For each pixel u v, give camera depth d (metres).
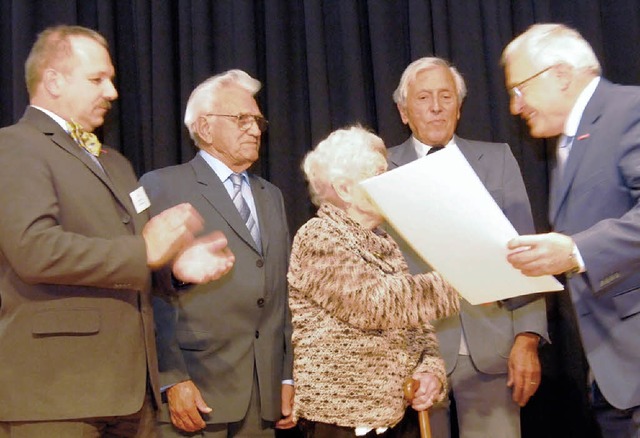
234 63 3.33
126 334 1.99
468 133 3.29
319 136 3.29
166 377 2.47
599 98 2.19
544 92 2.25
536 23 3.35
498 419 2.75
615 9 3.37
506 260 1.92
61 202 1.97
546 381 3.32
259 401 2.60
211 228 2.67
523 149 3.34
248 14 3.34
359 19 3.44
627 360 2.10
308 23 3.34
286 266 2.81
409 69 3.05
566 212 2.22
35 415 1.85
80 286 1.94
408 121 3.05
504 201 2.87
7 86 3.38
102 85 2.14
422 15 3.30
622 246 1.96
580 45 2.25
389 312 2.01
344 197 2.13
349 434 2.00
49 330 1.89
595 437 3.24
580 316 2.21
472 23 3.32
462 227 1.88
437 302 2.07
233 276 2.63
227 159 2.84
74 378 1.89
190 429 2.48
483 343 2.75
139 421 2.10
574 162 2.20
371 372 2.02
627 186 2.08
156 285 2.25
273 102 3.34
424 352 2.23
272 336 2.67
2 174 1.90
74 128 2.09
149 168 3.31
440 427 2.77
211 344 2.58
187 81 3.32
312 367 2.03
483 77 3.31
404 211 1.89
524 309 2.75
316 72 3.31
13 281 1.93
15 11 3.25
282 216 2.90
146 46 3.34
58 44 2.11
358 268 2.03
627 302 2.10
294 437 3.34
